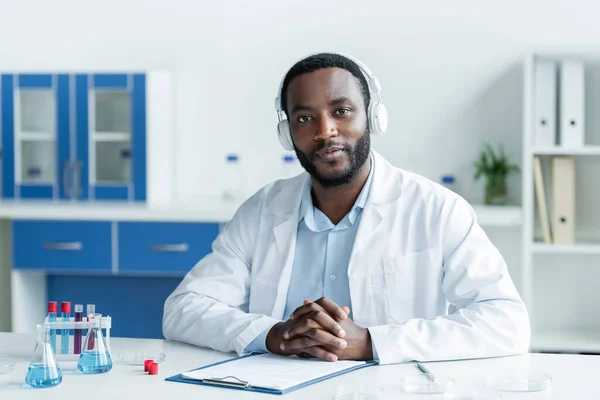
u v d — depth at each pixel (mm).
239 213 2254
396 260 2055
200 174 4242
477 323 1868
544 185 3881
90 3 4277
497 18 4008
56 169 4133
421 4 4043
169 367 1774
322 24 4109
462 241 2047
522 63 4004
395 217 2080
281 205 2176
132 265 3857
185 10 4207
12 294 3967
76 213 3885
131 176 4074
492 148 4039
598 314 3988
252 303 2170
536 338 3727
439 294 2088
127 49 4262
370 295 2057
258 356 1846
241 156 4207
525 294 3654
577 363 1804
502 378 1636
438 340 1820
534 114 3686
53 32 4312
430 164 4070
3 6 4340
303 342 1795
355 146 1969
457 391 1556
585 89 3920
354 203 2102
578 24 3973
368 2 4070
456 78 4043
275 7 4141
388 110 4086
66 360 1798
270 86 4168
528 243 3641
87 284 4316
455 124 4055
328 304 1825
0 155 4234
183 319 2055
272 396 1521
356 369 1744
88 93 4074
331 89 1932
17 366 1787
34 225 3930
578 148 3617
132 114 4039
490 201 3938
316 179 2021
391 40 4066
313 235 2137
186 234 3811
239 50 4180
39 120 4168
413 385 1564
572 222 3688
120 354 1897
